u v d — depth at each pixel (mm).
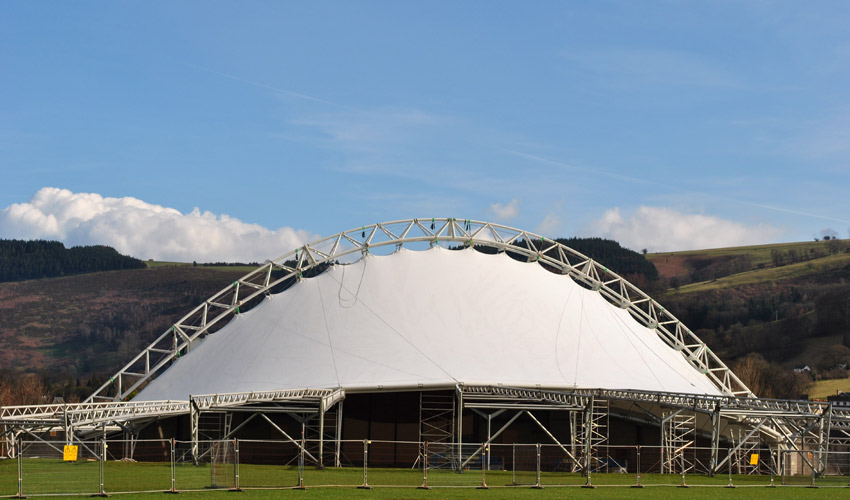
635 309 100562
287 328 81375
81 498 40250
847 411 66812
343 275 86562
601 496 46125
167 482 47344
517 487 49500
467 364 75875
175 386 80375
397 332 79312
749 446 75375
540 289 87562
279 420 73125
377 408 73812
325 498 42219
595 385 75438
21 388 158125
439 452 67188
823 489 52938
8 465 55000
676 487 52281
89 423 63219
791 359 195750
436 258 88750
